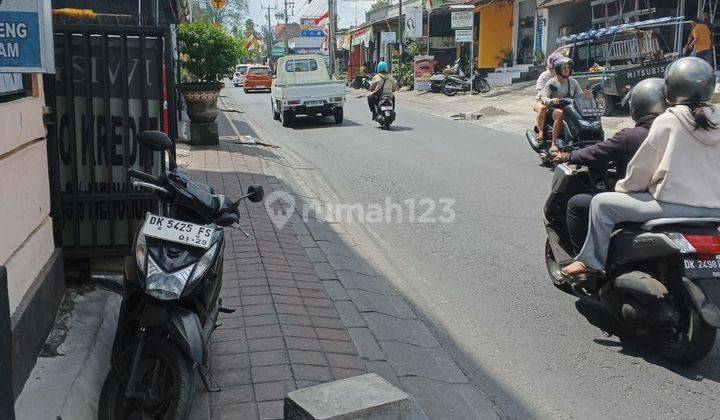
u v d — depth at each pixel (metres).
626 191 4.65
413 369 4.34
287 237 7.12
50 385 3.67
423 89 33.03
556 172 5.69
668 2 21.77
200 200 3.58
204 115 13.50
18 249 3.83
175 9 15.90
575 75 19.09
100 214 5.12
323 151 14.02
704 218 4.36
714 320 4.02
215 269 3.56
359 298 5.52
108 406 3.30
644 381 4.27
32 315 3.85
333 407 2.90
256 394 3.77
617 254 4.66
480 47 33.88
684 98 4.39
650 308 4.34
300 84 19.59
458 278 6.19
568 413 3.90
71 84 4.92
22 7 2.95
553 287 5.92
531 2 30.80
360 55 53.53
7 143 3.66
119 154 5.10
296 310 5.02
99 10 10.10
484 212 8.55
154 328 3.29
